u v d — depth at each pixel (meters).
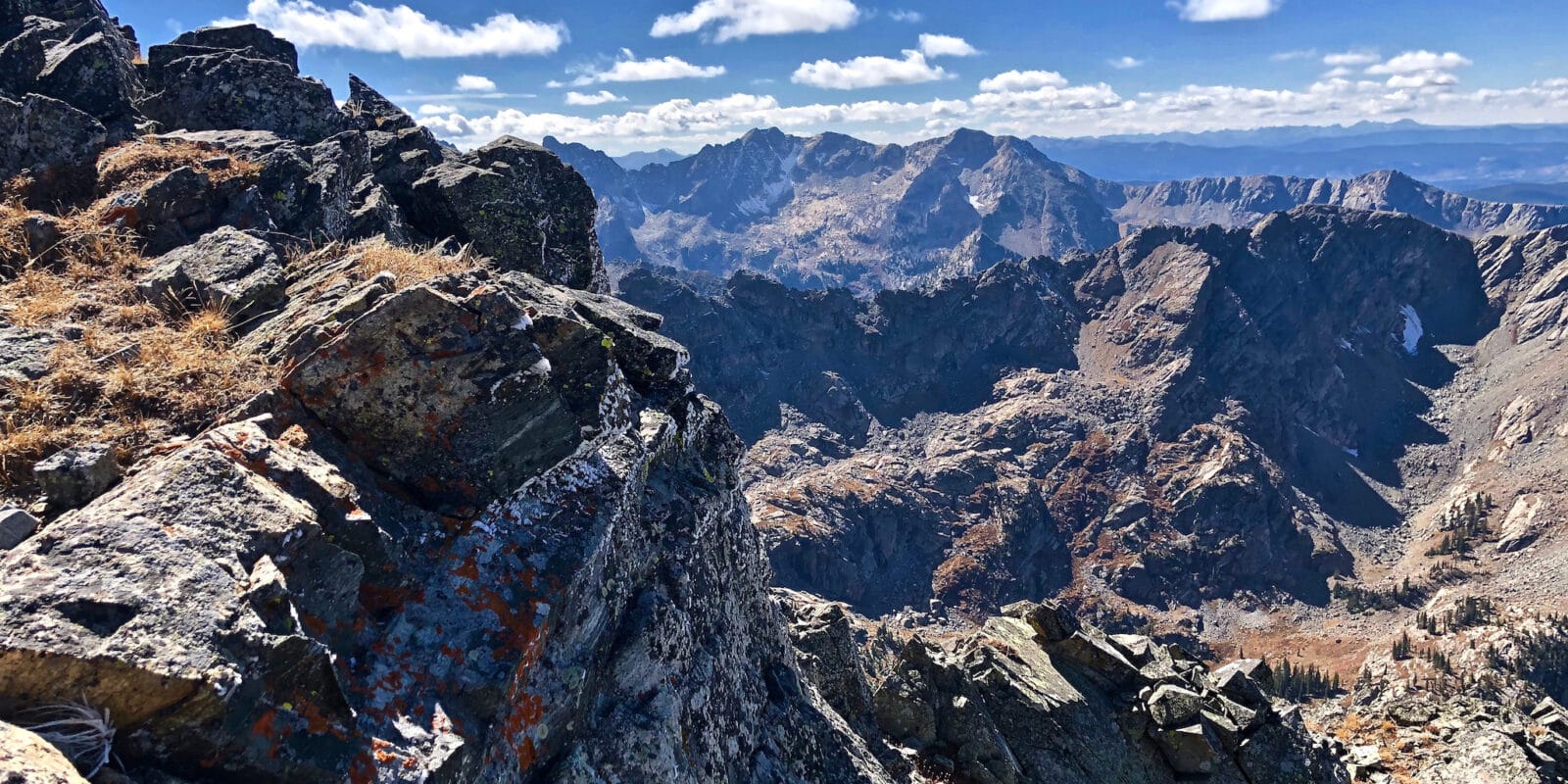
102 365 11.68
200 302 14.32
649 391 18.16
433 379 11.65
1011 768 24.44
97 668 7.07
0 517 8.40
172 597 7.77
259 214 19.52
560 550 12.19
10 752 6.29
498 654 10.61
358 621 9.77
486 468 11.91
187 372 11.53
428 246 24.88
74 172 19.70
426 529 11.32
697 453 19.03
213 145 22.12
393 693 9.45
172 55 29.17
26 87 23.91
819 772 17.08
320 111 29.06
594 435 14.28
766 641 19.39
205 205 18.89
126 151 20.31
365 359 11.48
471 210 25.38
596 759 11.85
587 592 12.43
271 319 13.87
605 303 19.94
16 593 7.26
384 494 11.35
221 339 13.05
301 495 9.91
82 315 13.29
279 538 8.94
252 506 8.98
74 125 20.12
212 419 10.95
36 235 16.11
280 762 8.07
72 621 7.25
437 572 10.95
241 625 7.91
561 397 13.14
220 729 7.66
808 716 18.11
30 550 7.73
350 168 24.75
